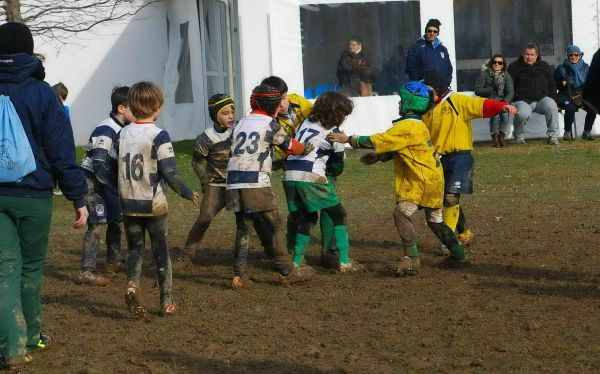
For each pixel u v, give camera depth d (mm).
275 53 49906
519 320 18391
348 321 18891
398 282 22359
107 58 59281
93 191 23422
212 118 23969
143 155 19203
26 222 16406
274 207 21766
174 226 32656
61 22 51500
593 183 38500
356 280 22828
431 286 21797
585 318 18375
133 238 19594
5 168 15727
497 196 36281
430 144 22625
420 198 22500
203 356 16656
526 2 51844
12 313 16203
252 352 16859
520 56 50375
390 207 35062
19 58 16219
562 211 32031
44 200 16500
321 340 17531
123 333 18547
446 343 17047
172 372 15750
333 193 22656
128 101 19516
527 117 49250
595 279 21844
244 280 22422
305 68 50375
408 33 50500
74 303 21469
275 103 21703
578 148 47656
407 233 22672
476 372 15266
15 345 16219
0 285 16156
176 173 19141
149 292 22266
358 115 50312
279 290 22078
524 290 20969
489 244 26594
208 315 19844
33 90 16219
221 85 55594
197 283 23188
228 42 52938
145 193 19266
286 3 49875
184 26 58000
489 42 51969
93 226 23656
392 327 18250
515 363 15680
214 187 24234
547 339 17031
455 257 23547
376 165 45562
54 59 58406
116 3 51094
